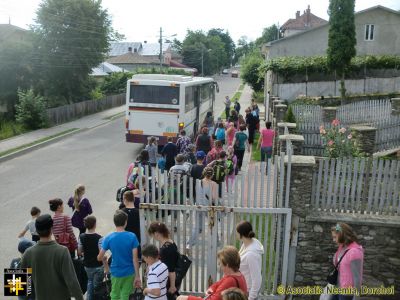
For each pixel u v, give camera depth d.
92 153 21.83
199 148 15.71
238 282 5.03
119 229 6.71
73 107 36.09
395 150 16.03
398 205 7.75
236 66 182.00
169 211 7.97
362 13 39.31
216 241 7.68
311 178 7.57
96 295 6.92
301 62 33.12
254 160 18.30
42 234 5.01
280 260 7.92
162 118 20.02
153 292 5.80
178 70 74.06
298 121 18.16
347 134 16.11
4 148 22.62
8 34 44.94
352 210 7.86
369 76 33.81
